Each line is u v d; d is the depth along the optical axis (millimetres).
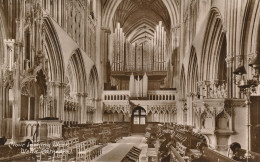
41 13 21062
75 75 33812
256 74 10125
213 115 13227
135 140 32250
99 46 41594
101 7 43594
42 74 20703
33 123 17016
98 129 28781
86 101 35375
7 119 16672
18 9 17891
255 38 15734
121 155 19891
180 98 38906
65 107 29438
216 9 20812
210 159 9766
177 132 23547
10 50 17062
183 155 13234
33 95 20500
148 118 43000
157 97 43031
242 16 16062
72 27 30281
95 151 18844
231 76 17062
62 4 27344
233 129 13227
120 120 43125
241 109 13305
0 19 17172
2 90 16781
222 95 14875
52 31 24453
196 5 28938
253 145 13344
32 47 19734
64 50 27172
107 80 45781
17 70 17125
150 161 12422
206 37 24000
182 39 38594
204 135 13789
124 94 42938
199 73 25797
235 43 17047
